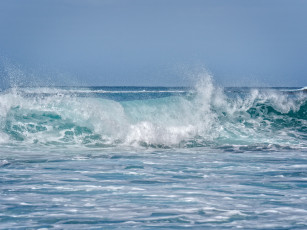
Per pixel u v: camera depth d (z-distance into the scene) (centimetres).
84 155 2512
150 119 3378
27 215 1165
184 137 3278
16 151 2664
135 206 1273
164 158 2405
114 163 2191
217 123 3572
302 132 3581
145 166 2092
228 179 1741
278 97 3934
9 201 1327
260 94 3962
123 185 1595
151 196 1408
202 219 1136
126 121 3281
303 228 1054
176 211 1216
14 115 3275
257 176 1814
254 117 3778
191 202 1326
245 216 1166
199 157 2453
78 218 1139
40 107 3341
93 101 3447
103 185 1593
